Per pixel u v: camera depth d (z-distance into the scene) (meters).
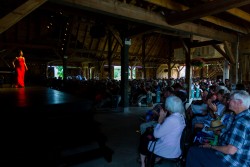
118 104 8.73
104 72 20.12
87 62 19.56
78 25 15.03
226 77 15.84
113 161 3.46
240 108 2.06
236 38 6.95
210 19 5.29
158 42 19.14
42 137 3.03
